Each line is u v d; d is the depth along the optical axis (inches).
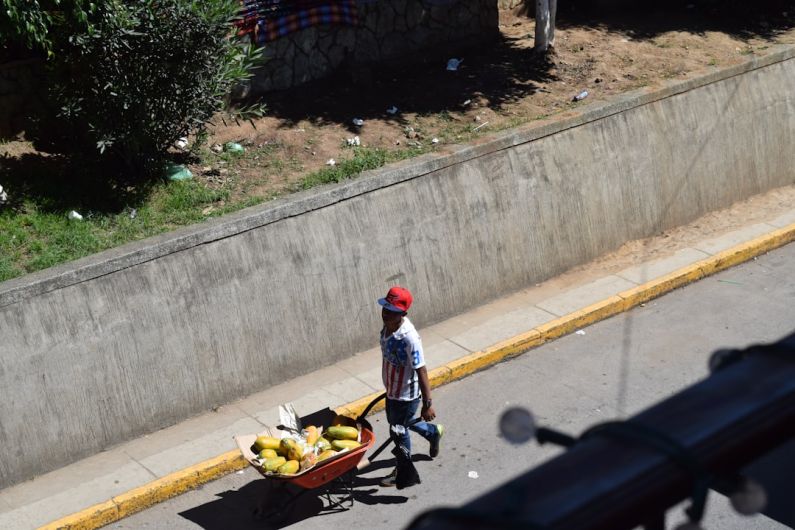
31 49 426.3
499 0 612.7
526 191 450.6
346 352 401.4
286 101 501.4
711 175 527.2
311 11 507.2
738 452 85.5
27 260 354.9
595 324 430.0
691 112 514.0
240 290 368.8
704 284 463.8
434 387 382.3
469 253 433.7
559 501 78.1
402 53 545.0
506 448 339.0
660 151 500.7
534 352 408.5
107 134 400.5
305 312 386.6
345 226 395.2
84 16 368.8
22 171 409.4
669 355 398.6
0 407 319.6
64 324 330.6
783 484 220.8
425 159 420.8
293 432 305.9
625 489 79.7
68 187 404.2
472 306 438.9
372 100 507.8
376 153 445.1
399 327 296.0
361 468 323.3
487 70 542.3
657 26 609.6
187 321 357.1
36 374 326.0
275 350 380.5
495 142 438.6
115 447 345.1
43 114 434.6
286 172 434.9
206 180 426.0
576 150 467.8
